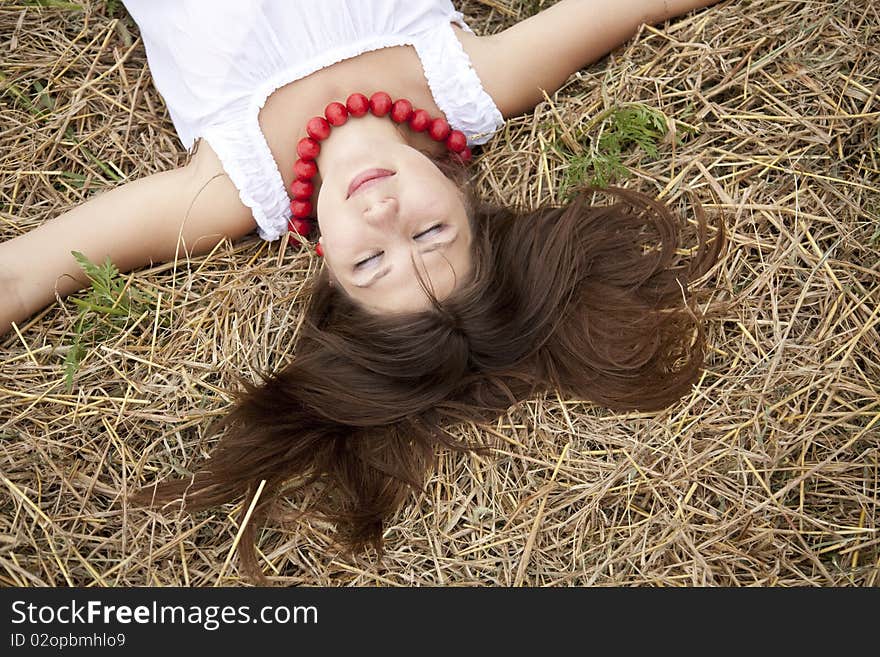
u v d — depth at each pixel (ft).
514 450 7.79
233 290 8.33
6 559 7.35
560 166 8.71
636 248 8.21
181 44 8.16
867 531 7.31
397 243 7.10
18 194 8.93
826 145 8.45
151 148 9.11
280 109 8.04
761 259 8.14
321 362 7.68
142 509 7.59
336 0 7.88
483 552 7.54
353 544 7.45
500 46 8.48
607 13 8.69
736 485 7.51
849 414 7.57
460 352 7.45
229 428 7.89
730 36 8.90
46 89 9.17
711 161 8.54
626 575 7.42
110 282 8.04
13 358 8.05
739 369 7.89
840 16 8.78
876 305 7.91
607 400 7.72
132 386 7.98
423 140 8.32
